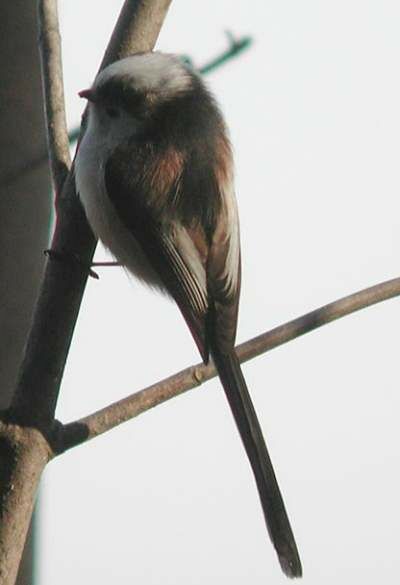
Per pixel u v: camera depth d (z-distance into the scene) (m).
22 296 4.92
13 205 4.98
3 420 4.43
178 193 6.74
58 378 4.63
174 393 5.01
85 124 6.90
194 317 6.57
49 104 5.38
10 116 5.11
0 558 4.14
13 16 5.29
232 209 6.89
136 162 6.70
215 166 6.89
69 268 5.08
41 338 4.74
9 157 5.02
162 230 6.71
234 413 5.84
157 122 6.84
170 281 6.80
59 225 5.28
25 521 4.28
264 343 5.96
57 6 5.54
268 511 5.64
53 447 4.49
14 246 4.95
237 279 6.79
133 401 4.81
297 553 5.59
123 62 6.52
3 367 4.82
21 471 4.34
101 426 4.70
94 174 6.36
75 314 4.91
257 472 5.68
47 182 5.16
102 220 6.23
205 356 6.18
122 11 6.38
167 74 6.88
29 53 5.24
